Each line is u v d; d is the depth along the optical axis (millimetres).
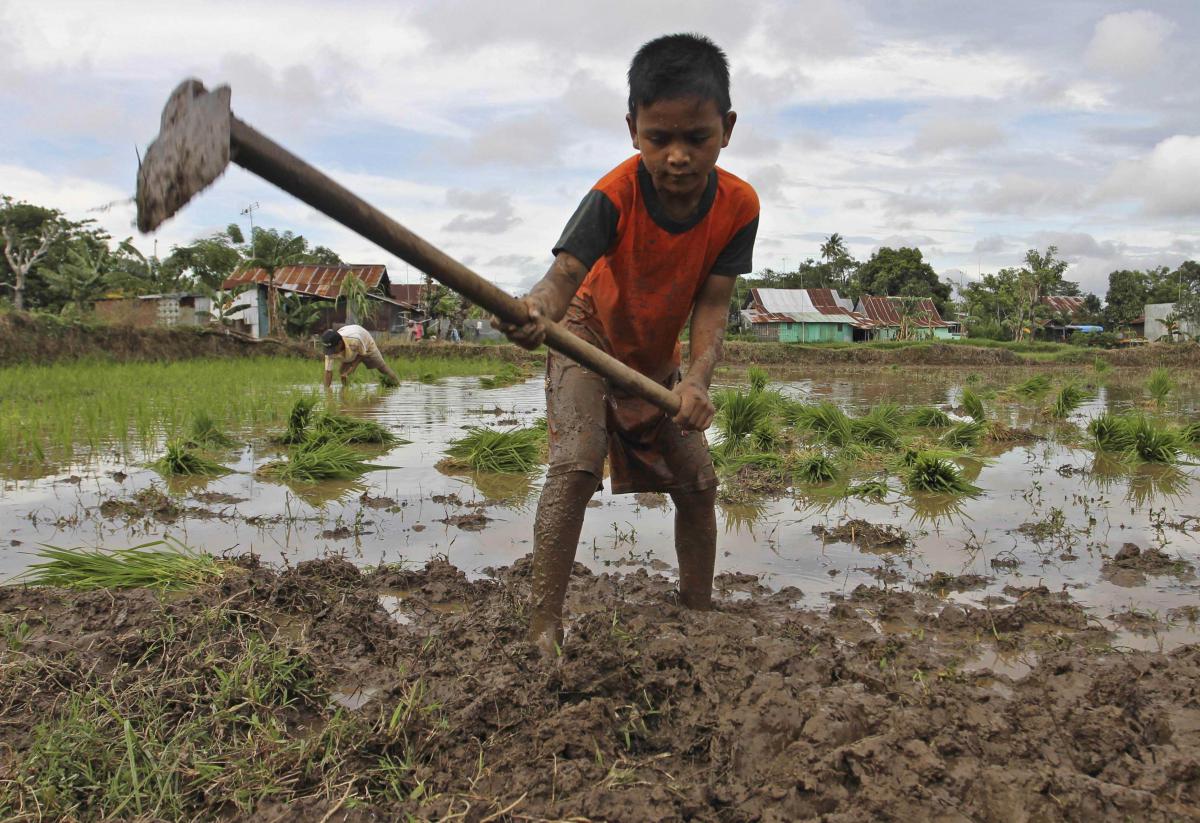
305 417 8516
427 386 16797
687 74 2523
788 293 58031
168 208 1534
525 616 3162
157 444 8086
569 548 2930
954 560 4422
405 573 3906
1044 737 2252
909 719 2207
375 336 33250
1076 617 3438
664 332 3113
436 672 2672
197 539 4730
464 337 41469
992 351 32500
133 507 5414
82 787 2129
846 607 3516
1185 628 3391
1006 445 8906
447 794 2047
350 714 2471
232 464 7262
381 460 7566
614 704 2355
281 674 2666
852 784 2008
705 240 2957
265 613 3316
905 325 56562
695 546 3389
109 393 12078
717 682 2455
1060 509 5699
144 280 37906
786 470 7047
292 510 5480
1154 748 2213
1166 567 4250
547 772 2086
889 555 4523
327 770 2203
